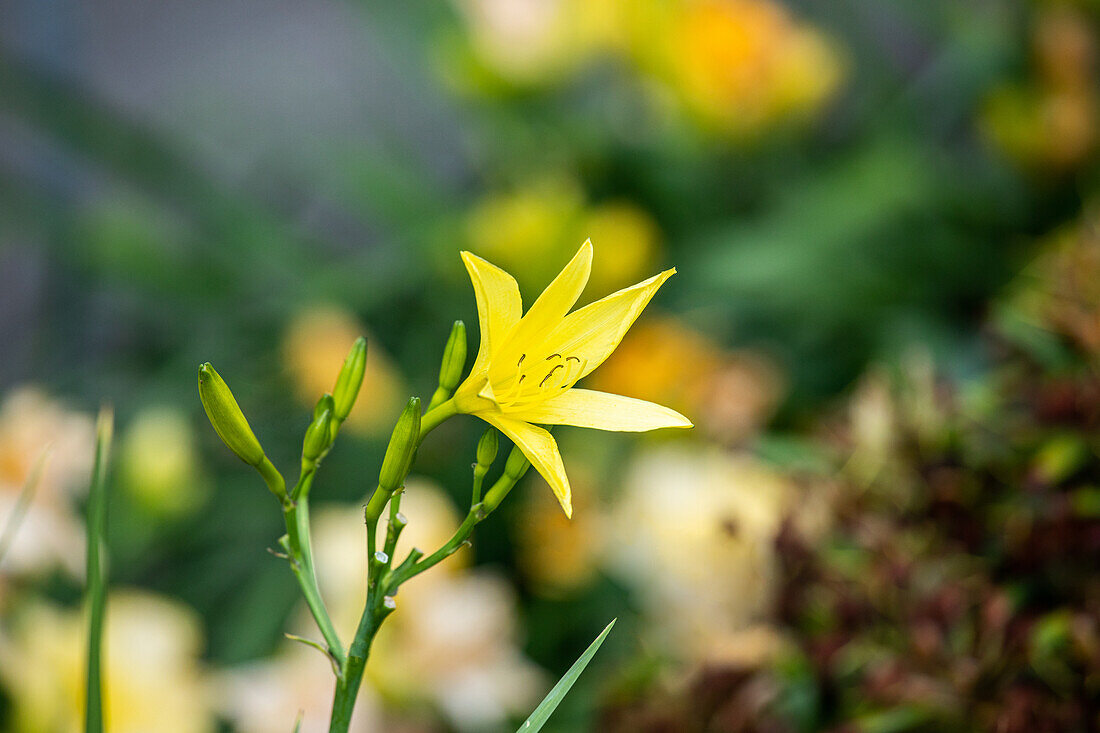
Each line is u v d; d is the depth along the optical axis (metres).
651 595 1.35
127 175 2.43
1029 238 2.10
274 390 2.26
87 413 2.36
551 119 2.34
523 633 1.70
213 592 2.00
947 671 0.97
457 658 1.24
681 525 1.20
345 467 2.11
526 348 0.85
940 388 1.05
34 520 1.22
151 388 2.33
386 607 0.80
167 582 2.02
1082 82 1.99
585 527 1.62
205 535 2.07
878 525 1.03
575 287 0.85
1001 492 1.02
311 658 1.22
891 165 2.19
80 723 1.10
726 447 1.38
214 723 1.41
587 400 0.84
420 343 2.28
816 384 2.06
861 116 2.45
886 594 1.00
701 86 2.12
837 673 1.00
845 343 2.11
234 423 0.80
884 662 0.99
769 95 2.14
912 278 2.10
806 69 2.15
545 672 1.69
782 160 2.37
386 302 2.37
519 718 1.44
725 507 1.14
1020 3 2.19
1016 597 0.98
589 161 2.30
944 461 1.03
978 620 0.97
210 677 1.32
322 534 1.39
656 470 1.35
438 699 1.24
